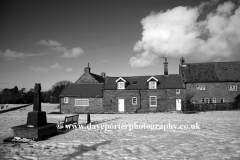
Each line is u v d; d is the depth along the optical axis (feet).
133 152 25.40
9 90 285.84
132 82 123.85
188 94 115.34
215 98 114.11
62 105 122.11
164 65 127.03
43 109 160.35
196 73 121.80
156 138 35.04
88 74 143.43
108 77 131.95
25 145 30.40
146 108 115.34
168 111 111.04
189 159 22.00
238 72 117.70
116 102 118.42
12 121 71.51
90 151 26.04
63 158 22.71
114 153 24.95
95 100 120.06
